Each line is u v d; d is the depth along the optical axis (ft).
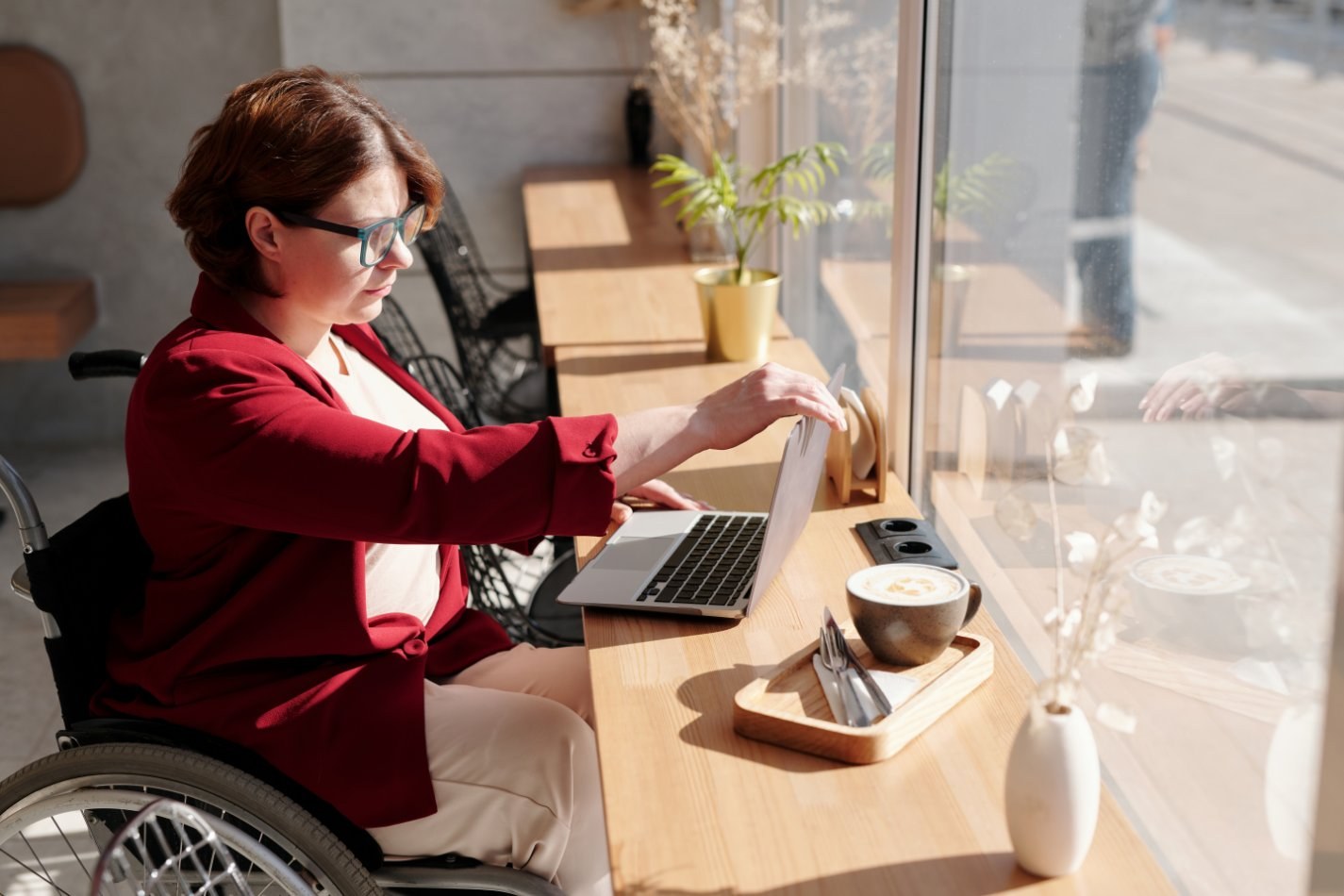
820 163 9.35
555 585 7.36
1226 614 3.63
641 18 15.07
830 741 4.03
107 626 5.29
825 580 5.29
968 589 4.44
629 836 3.71
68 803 4.70
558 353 8.61
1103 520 4.49
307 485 4.46
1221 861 3.70
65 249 15.05
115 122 14.74
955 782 3.92
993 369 5.54
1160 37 3.93
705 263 10.98
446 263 13.24
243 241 4.90
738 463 6.72
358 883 4.69
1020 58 5.06
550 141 15.52
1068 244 4.69
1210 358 3.67
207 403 4.54
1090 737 3.42
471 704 5.14
